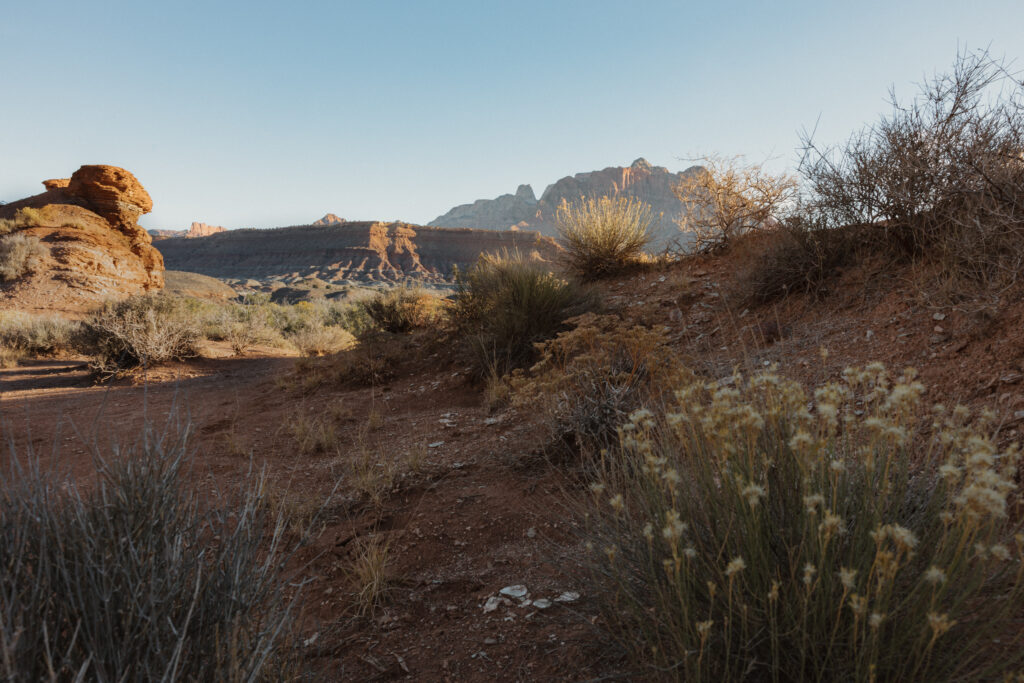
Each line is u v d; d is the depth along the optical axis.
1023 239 4.25
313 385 9.14
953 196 5.20
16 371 14.69
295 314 30.97
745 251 8.20
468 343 8.15
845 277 6.05
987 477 1.54
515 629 2.58
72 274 30.41
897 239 5.82
